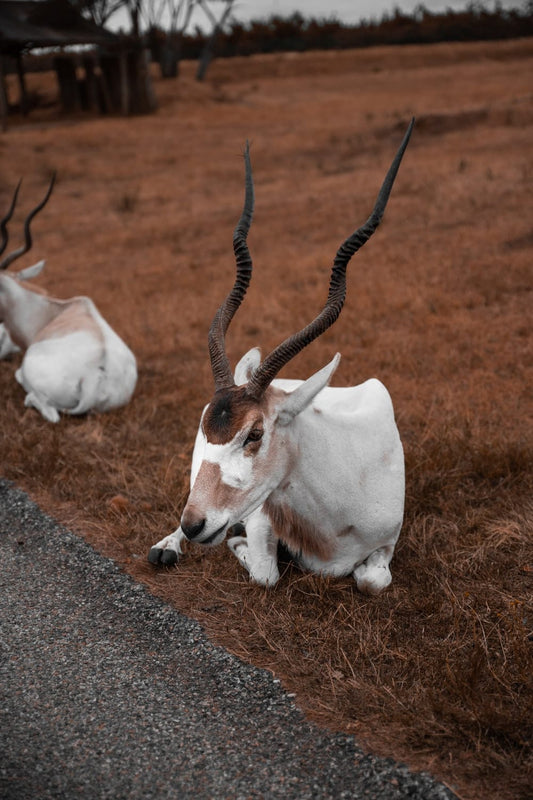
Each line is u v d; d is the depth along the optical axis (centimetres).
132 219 1470
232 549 409
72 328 625
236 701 306
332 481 354
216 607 373
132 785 263
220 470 313
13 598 383
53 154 2112
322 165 1783
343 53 4272
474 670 306
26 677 322
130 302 953
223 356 336
